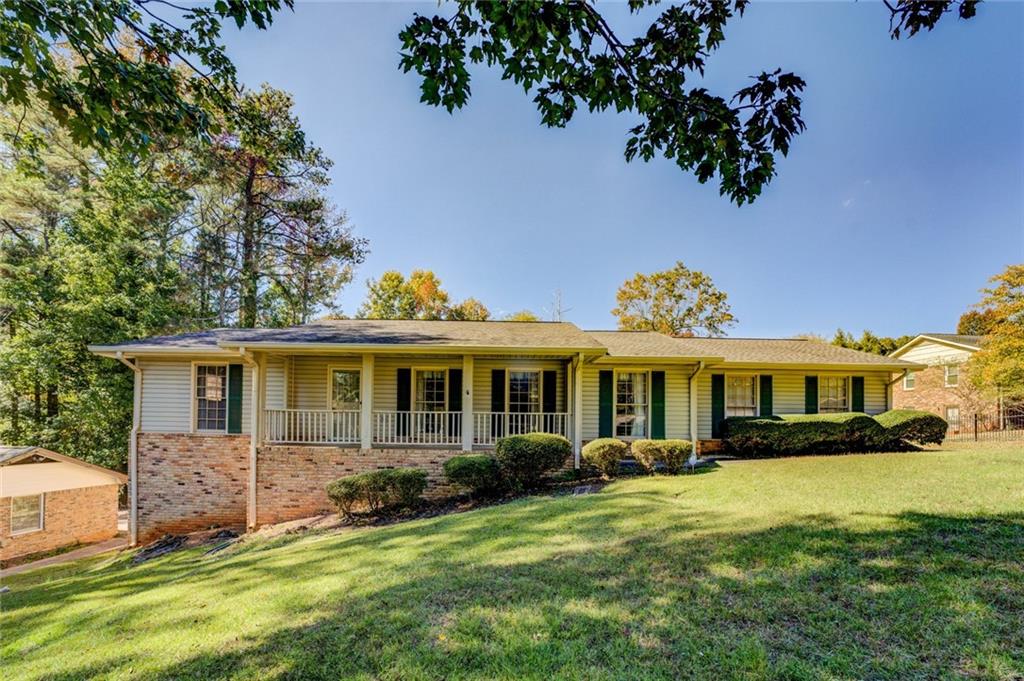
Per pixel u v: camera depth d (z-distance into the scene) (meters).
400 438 10.73
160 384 10.93
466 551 5.08
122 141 4.39
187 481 10.53
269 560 5.87
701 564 4.12
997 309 14.52
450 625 3.35
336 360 11.71
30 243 15.31
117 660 3.27
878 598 3.28
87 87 3.94
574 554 4.66
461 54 3.34
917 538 4.32
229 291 19.52
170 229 17.73
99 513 12.73
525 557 4.69
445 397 11.77
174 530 10.43
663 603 3.45
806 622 3.07
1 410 14.98
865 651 2.71
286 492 9.64
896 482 7.00
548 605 3.55
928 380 20.67
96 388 14.20
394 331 11.43
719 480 8.02
